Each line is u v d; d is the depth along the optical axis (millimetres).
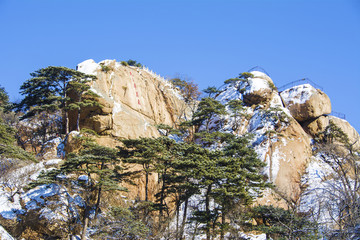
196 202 41906
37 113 48469
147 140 36375
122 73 55969
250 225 33625
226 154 39719
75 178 34688
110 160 34719
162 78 70688
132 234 30078
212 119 60188
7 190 33531
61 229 30641
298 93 60156
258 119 56156
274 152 50062
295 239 24547
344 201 25016
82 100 46812
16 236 30078
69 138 41969
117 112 47125
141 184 41562
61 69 46156
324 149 52031
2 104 65625
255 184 36750
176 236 31250
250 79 63812
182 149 37000
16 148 33469
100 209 34562
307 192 45750
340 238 21250
